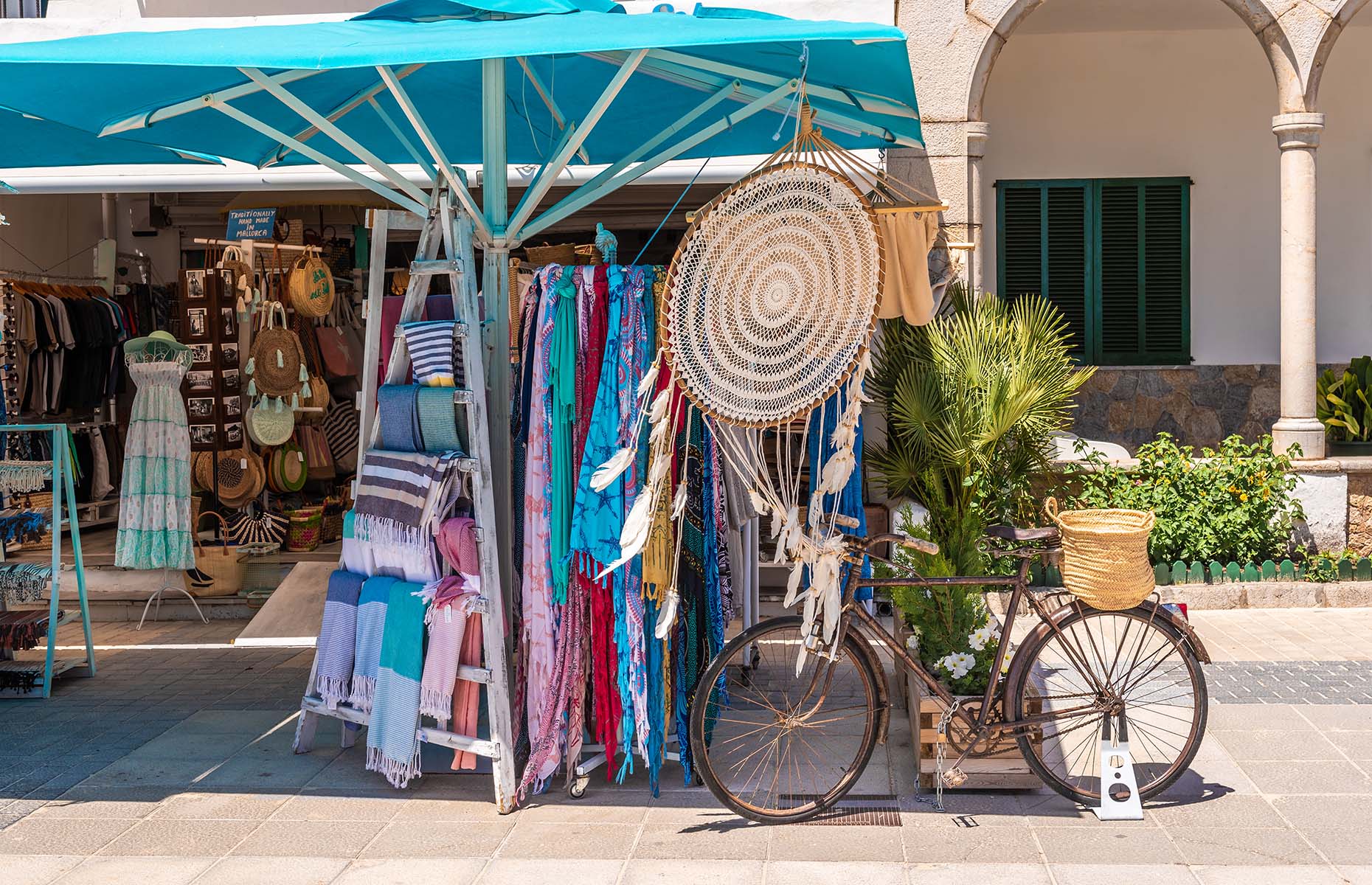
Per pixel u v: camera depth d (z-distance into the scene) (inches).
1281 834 164.2
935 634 189.5
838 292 165.3
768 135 276.2
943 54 327.6
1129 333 403.5
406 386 191.0
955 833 167.5
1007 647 179.2
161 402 316.5
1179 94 396.2
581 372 182.1
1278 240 396.5
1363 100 389.7
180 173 325.1
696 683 189.5
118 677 264.7
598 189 206.1
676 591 176.9
